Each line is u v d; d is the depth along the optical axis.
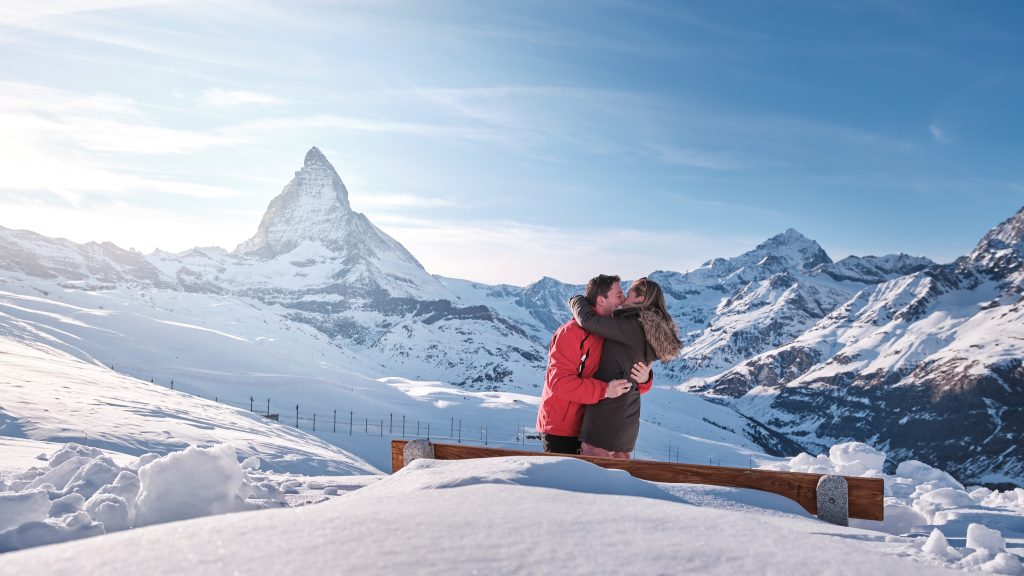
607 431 4.65
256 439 26.08
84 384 32.44
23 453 7.38
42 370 34.94
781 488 3.46
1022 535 4.21
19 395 20.17
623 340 4.68
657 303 4.77
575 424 4.82
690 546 1.60
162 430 19.31
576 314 4.83
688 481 3.58
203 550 1.31
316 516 1.69
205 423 27.92
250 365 167.38
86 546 1.31
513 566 1.35
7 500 3.22
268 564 1.24
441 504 2.01
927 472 7.12
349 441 111.94
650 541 1.63
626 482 2.91
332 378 182.38
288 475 5.43
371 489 2.86
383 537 1.50
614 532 1.71
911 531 4.23
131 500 3.56
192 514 3.35
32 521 3.01
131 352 148.25
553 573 1.32
